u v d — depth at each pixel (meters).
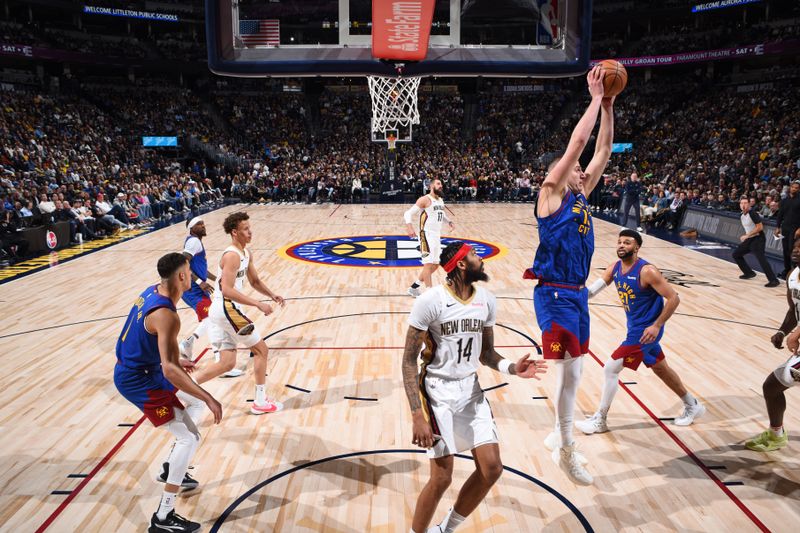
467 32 9.02
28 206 14.62
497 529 3.40
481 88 36.81
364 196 26.97
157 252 13.11
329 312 8.23
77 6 30.77
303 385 5.66
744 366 6.11
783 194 16.09
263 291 5.59
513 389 5.51
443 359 3.17
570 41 9.03
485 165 29.25
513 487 3.86
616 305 8.56
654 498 3.72
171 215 20.59
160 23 36.75
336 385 5.66
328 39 8.98
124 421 4.89
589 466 4.14
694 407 4.76
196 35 37.81
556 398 3.79
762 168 20.62
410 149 31.62
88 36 33.38
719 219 14.84
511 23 9.02
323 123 34.97
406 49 8.94
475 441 3.06
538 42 9.07
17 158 20.27
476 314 3.17
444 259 3.14
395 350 6.66
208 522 3.50
